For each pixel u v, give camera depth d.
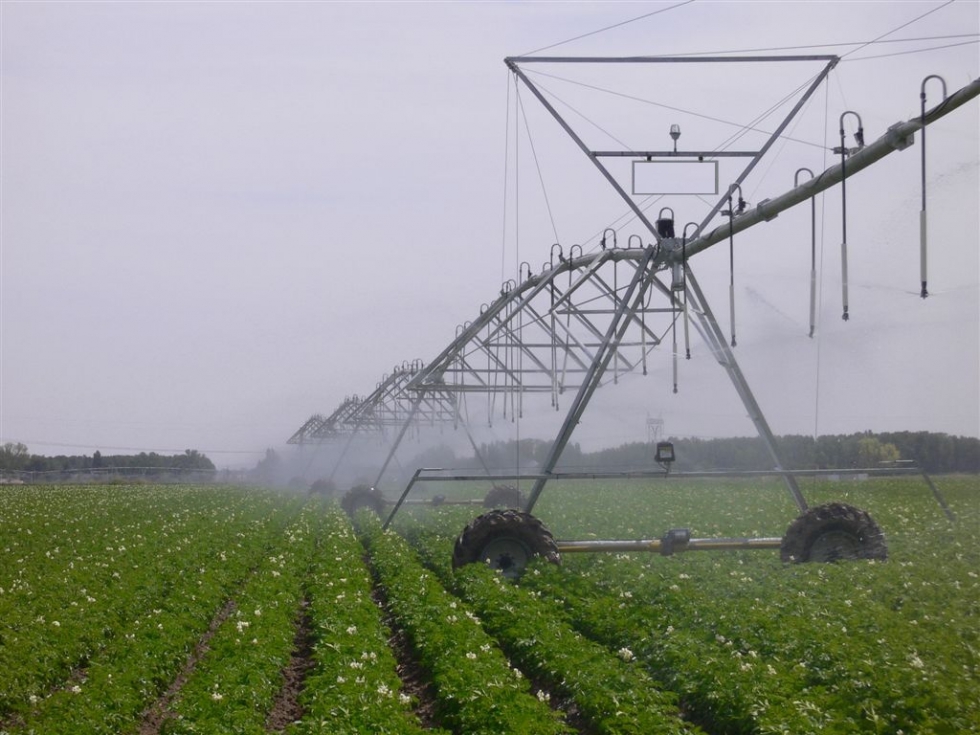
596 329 33.84
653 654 17.28
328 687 16.41
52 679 18.97
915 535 30.70
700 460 54.41
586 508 50.75
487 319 44.94
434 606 22.50
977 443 77.62
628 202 26.52
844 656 15.34
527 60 25.38
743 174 25.27
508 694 15.39
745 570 25.22
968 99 16.58
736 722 14.09
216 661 18.50
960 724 12.40
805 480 72.56
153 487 112.19
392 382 70.88
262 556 38.06
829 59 23.78
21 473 143.38
